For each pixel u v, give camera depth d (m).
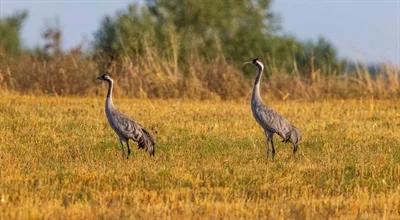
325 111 51.69
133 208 26.22
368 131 43.28
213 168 32.31
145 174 31.09
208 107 52.59
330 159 34.94
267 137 36.38
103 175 30.62
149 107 52.03
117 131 35.94
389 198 27.78
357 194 28.67
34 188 28.97
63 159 34.88
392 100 60.25
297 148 37.69
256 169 32.34
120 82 61.12
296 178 31.06
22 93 60.25
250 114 49.25
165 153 36.66
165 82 60.72
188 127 43.56
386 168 32.78
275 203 27.22
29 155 35.28
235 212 25.98
